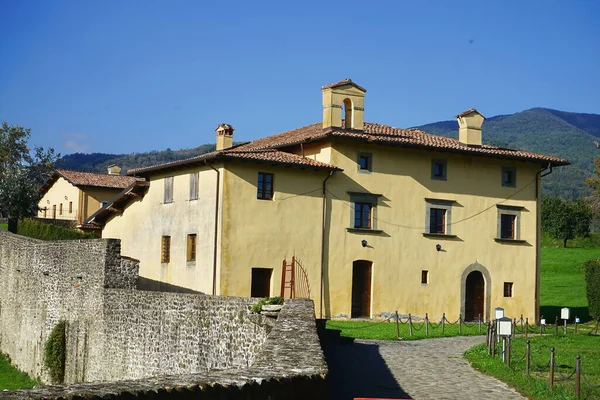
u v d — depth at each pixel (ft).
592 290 159.12
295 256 137.28
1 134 343.26
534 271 161.99
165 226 147.13
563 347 102.63
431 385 71.31
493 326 89.86
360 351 95.09
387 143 144.87
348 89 145.28
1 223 257.55
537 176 163.84
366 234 144.66
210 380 33.47
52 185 266.57
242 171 133.59
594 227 456.04
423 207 150.82
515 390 69.46
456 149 151.53
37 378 135.44
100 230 179.01
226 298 80.69
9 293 152.46
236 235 132.26
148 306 99.40
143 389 29.94
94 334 116.57
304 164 136.77
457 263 153.69
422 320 149.07
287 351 45.98
